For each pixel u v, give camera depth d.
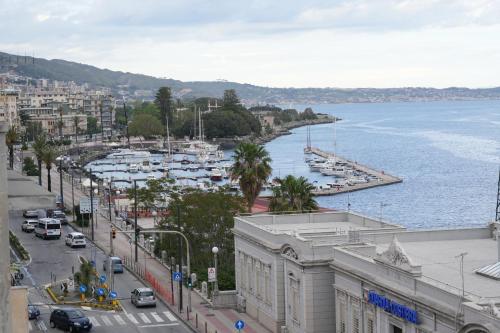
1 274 23.53
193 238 110.50
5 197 23.53
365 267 63.03
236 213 110.06
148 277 105.19
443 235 74.38
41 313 87.50
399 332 57.94
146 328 81.62
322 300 69.94
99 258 121.38
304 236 74.75
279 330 77.75
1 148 23.42
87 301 93.62
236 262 91.50
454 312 49.84
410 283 56.06
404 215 196.62
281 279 77.94
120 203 180.62
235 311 88.94
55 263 116.50
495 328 43.56
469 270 60.53
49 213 155.25
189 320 84.50
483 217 189.75
